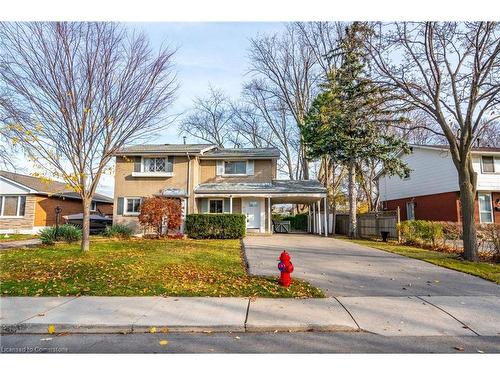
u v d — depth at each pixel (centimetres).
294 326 515
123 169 2148
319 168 3431
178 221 1880
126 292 699
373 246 1521
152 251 1231
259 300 651
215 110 3903
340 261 1091
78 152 1091
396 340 471
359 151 2084
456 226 1420
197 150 2130
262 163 2294
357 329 509
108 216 2702
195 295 683
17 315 555
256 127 3788
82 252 1164
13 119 1119
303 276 865
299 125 2519
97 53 1063
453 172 2145
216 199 2197
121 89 1105
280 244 1551
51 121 1046
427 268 973
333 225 2431
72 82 1046
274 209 4741
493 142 3241
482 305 622
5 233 2341
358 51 1297
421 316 563
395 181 2772
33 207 2362
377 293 706
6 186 2375
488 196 2205
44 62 1004
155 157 2155
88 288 724
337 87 1888
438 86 1149
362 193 3922
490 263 1065
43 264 952
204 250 1288
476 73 1077
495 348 447
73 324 516
